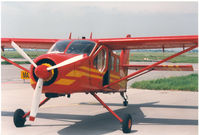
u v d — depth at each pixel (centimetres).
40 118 886
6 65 4422
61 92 675
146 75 2956
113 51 970
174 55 828
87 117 925
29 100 1243
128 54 1186
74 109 1074
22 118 766
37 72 633
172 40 812
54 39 962
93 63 770
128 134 711
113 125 812
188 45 885
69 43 771
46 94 709
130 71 3444
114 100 1362
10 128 749
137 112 1043
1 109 1019
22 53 677
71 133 706
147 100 1368
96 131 733
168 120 891
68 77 668
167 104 1241
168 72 3503
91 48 777
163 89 1842
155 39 814
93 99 1366
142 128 779
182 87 1820
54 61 647
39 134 692
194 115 979
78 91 727
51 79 654
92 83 763
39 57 664
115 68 972
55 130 736
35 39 963
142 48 952
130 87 1945
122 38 839
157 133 723
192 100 1366
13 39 959
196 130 758
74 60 662
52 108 1082
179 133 723
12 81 2144
